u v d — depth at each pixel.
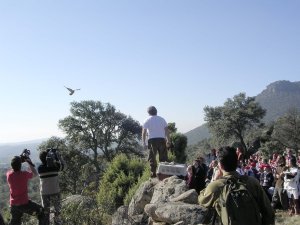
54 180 8.15
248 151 61.06
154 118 11.02
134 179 13.71
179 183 9.51
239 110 88.25
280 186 12.76
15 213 7.79
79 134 76.94
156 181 10.43
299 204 11.98
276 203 13.03
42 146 61.41
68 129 76.88
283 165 13.48
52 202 8.05
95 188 14.79
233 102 92.50
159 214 8.30
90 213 8.88
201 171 11.45
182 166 10.56
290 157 12.59
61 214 8.23
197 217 7.75
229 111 90.50
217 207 3.70
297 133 58.44
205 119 94.81
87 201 9.49
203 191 3.91
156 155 11.00
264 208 3.76
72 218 8.46
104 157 77.81
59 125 77.19
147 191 10.06
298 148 57.94
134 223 9.38
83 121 77.19
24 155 7.97
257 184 3.80
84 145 76.44
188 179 11.61
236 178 3.77
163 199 9.23
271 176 13.93
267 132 68.94
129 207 10.10
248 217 3.53
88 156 70.38
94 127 77.19
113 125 79.81
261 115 89.94
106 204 10.44
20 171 7.82
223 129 89.00
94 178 16.16
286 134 58.91
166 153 11.12
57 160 8.23
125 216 9.74
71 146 65.44
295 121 59.75
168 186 9.52
